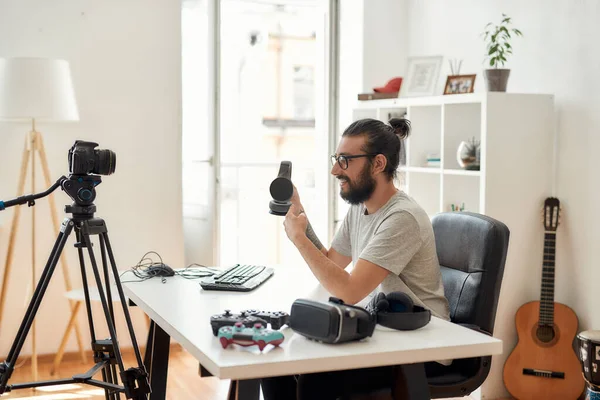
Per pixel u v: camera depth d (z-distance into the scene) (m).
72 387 3.77
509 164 3.58
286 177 2.40
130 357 4.30
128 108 4.42
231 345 1.68
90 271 4.35
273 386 2.32
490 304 2.32
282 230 7.21
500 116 3.54
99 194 4.38
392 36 4.96
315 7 5.20
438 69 4.26
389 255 2.12
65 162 4.28
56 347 4.29
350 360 1.62
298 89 10.57
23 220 4.17
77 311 4.03
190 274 2.64
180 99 4.54
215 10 4.63
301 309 1.75
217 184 4.72
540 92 3.80
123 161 4.43
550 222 3.60
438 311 2.21
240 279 2.44
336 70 4.98
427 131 4.24
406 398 1.73
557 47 3.68
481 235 2.36
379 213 2.28
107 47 4.35
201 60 4.73
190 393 3.66
